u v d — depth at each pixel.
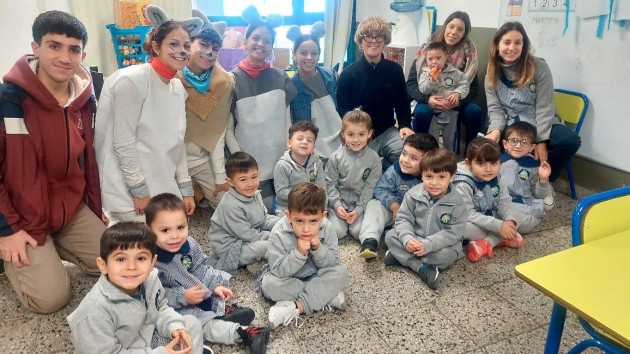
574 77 2.75
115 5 3.35
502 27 2.62
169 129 1.98
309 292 1.66
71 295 1.79
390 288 1.86
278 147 2.42
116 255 1.19
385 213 2.23
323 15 4.51
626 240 1.08
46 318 1.66
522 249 2.16
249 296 1.79
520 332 1.60
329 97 2.62
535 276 0.94
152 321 1.33
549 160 2.62
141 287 1.29
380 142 2.74
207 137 2.29
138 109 1.87
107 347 1.18
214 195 2.43
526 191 2.36
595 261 0.99
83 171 1.78
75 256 1.86
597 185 2.75
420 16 3.87
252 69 2.36
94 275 1.91
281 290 1.66
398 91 2.73
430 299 1.79
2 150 1.54
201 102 2.23
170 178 2.03
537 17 2.89
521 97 2.64
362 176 2.27
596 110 2.66
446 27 2.86
